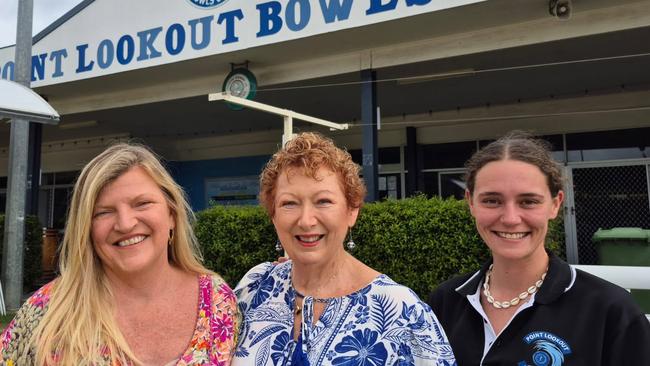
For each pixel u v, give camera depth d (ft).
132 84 28.04
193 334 5.34
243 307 5.69
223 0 22.97
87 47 26.58
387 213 16.81
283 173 5.24
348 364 4.68
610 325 5.28
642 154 27.55
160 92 28.32
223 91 24.52
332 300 5.07
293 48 22.52
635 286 8.23
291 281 5.53
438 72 24.61
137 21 25.17
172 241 5.85
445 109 32.48
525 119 30.58
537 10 18.70
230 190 40.98
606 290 5.47
